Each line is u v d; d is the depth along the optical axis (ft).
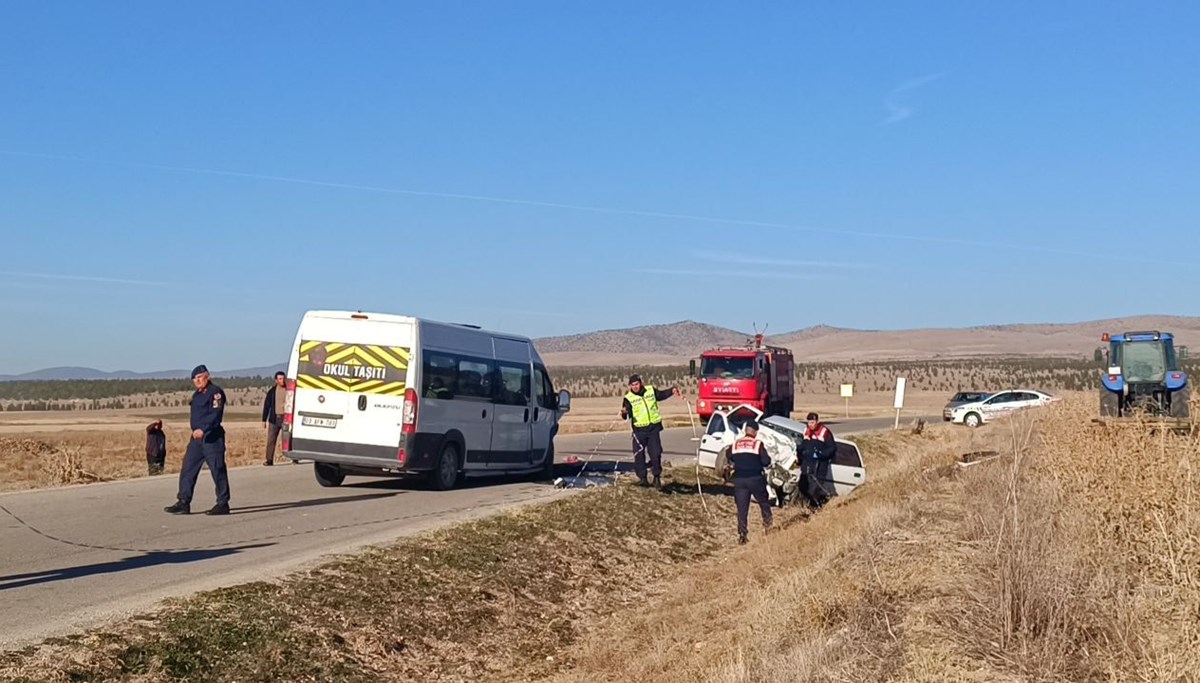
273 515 52.01
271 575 36.96
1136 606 29.71
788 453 68.39
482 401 66.39
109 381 648.38
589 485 68.59
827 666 29.37
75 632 28.73
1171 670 25.58
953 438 113.09
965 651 28.91
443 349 62.90
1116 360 89.20
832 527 52.80
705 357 131.13
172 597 33.04
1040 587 29.89
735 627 37.04
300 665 30.48
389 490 63.57
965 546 40.68
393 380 60.13
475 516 53.01
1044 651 27.63
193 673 28.12
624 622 41.65
